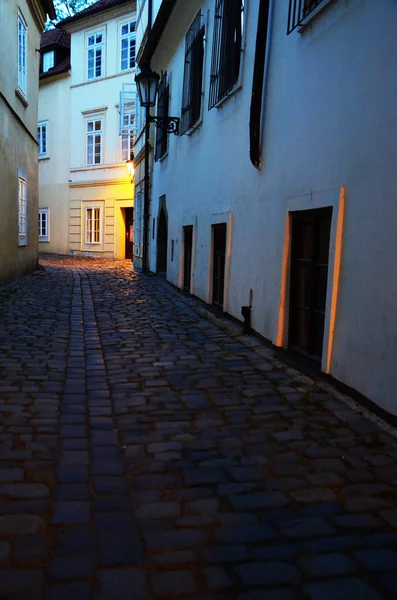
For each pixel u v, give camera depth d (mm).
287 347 6117
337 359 4789
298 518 2684
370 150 4215
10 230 12984
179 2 11406
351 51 4543
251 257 7230
